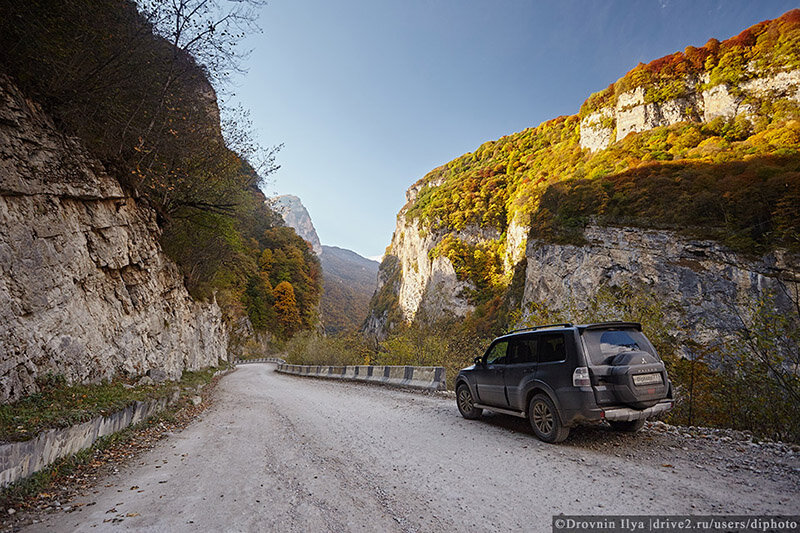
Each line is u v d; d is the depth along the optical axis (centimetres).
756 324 605
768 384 562
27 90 711
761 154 5166
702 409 644
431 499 339
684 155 6631
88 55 802
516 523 281
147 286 1249
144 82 973
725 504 297
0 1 601
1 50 651
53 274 702
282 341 7862
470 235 11762
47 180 722
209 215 1731
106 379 834
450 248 11350
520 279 7712
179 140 1170
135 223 1163
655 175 5638
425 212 14025
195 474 445
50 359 648
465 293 10425
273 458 504
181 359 1688
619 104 9375
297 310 8612
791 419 529
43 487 386
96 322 859
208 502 346
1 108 632
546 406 521
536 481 374
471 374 700
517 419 677
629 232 4881
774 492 317
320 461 480
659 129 8075
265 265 8162
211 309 3459
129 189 1127
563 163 10600
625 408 468
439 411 811
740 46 7788
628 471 388
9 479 355
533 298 5950
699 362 659
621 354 491
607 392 471
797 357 550
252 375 3056
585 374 473
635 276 4431
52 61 725
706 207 4488
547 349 539
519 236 9525
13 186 627
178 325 1681
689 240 4288
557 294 5356
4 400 512
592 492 337
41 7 664
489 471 413
